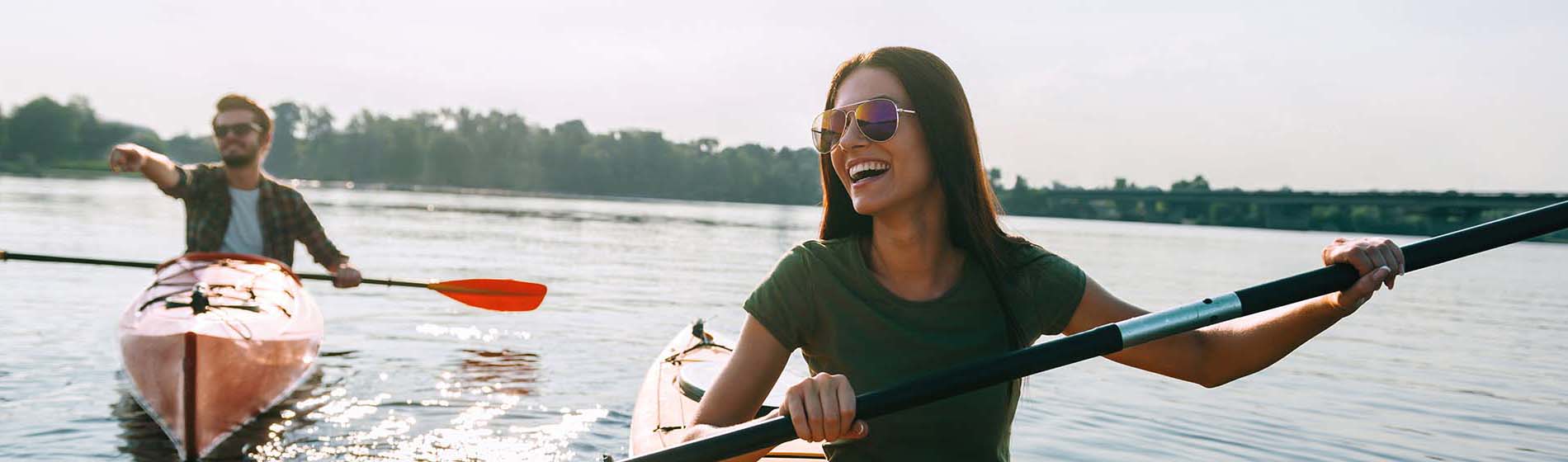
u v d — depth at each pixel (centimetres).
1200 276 2005
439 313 998
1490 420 681
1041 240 3581
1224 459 557
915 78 197
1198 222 9669
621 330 940
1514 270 3062
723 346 604
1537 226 192
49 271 1211
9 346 725
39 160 11300
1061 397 692
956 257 206
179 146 13250
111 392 605
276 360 602
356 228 2598
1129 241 4206
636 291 1314
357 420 574
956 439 199
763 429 181
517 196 10575
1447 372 873
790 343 206
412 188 11444
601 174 12575
